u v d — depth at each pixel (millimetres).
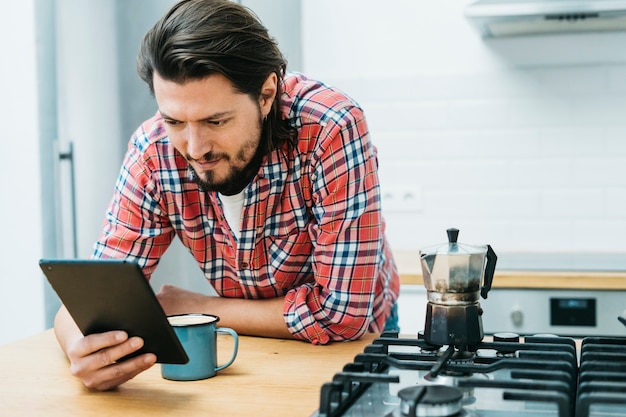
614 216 2832
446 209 2951
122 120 2469
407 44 2953
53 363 1329
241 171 1292
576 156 2846
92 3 2459
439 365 1052
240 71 1196
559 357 1102
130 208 1472
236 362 1308
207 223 1496
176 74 1162
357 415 980
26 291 2600
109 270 1038
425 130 2953
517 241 2904
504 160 2898
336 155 1386
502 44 2871
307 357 1335
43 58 2498
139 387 1174
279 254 1488
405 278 2369
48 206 2537
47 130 2516
